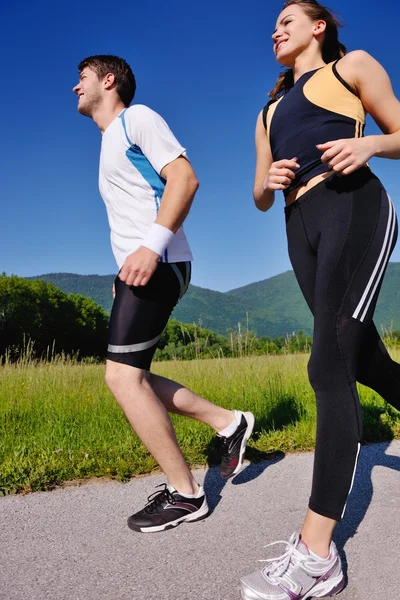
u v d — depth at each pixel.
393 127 1.84
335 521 1.57
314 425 3.45
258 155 2.29
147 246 2.01
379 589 1.55
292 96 2.01
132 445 3.11
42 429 3.64
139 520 2.06
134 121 2.11
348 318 1.67
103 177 2.24
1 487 2.51
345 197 1.76
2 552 1.88
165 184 2.16
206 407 2.44
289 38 2.11
